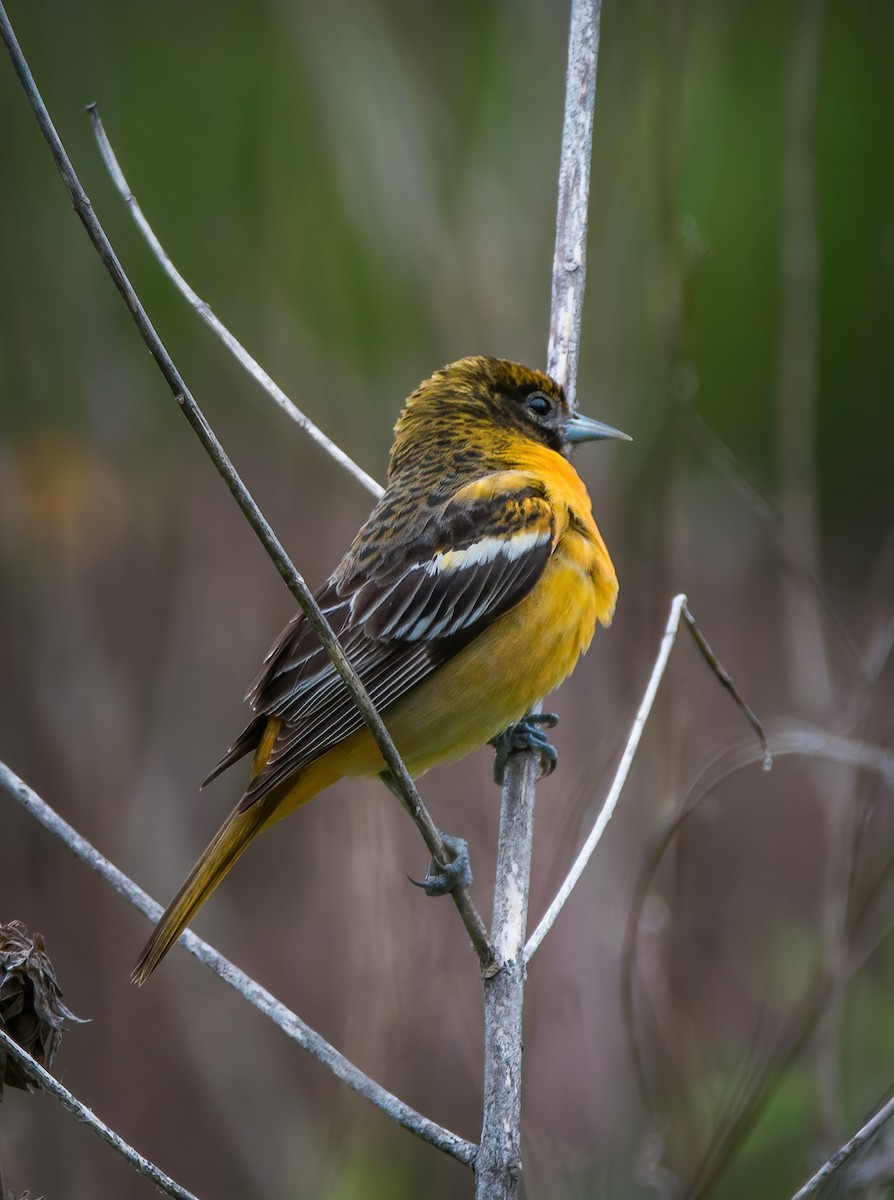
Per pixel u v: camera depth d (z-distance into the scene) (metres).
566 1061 9.89
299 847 12.34
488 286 12.53
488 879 10.91
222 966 6.58
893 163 16.11
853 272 16.38
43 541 13.02
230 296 13.94
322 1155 10.59
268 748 8.23
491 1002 6.37
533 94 12.76
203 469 13.62
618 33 12.47
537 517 8.47
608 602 8.78
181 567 13.21
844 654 12.76
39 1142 11.10
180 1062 11.68
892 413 16.55
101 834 12.23
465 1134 10.23
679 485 10.65
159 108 14.31
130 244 13.92
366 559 8.59
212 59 14.35
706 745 13.46
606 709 11.38
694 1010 10.22
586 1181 9.45
